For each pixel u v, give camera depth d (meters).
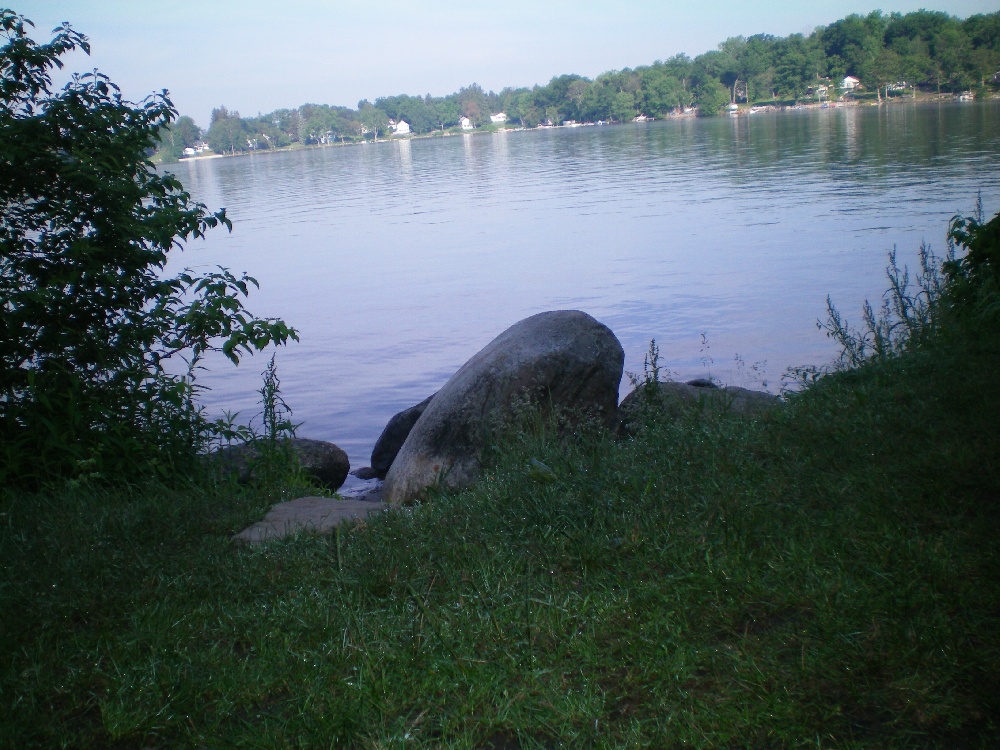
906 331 8.70
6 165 6.63
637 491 5.02
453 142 154.12
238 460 7.55
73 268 6.57
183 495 5.91
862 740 2.90
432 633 3.62
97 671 3.52
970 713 2.96
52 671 3.52
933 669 3.14
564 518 4.70
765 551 4.08
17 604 4.06
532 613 3.74
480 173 67.44
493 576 4.12
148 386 6.93
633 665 3.37
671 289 18.19
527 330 7.61
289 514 5.57
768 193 35.88
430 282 21.31
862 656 3.25
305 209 44.81
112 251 6.89
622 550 4.32
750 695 3.14
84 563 4.51
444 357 14.38
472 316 17.14
